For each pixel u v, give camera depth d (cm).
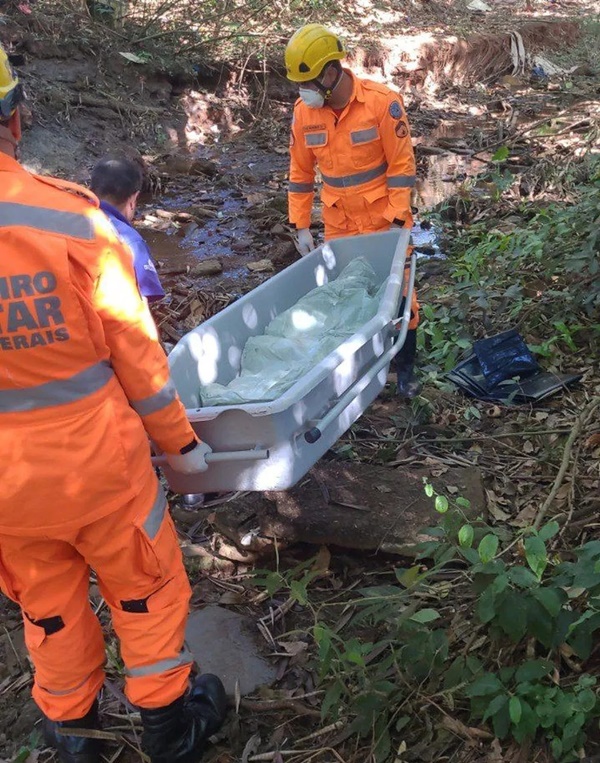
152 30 1023
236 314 342
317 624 264
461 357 465
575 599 261
